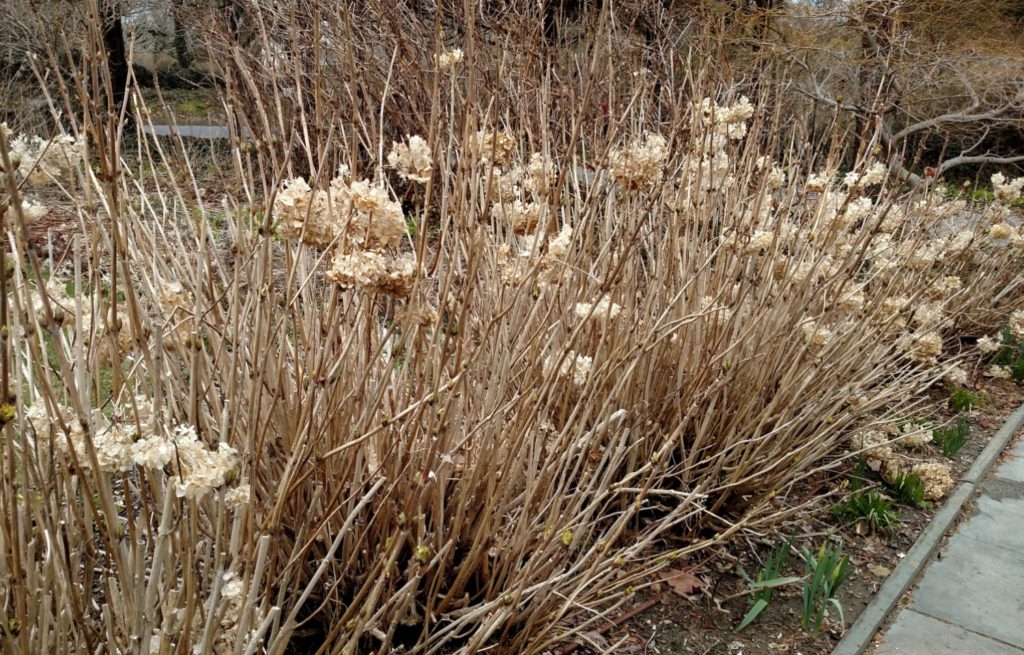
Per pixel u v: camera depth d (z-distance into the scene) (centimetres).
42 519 159
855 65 833
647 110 413
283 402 209
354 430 200
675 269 330
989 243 562
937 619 300
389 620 224
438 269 247
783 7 799
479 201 254
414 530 227
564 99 388
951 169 1155
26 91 582
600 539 225
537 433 224
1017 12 1028
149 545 193
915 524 361
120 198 203
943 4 849
